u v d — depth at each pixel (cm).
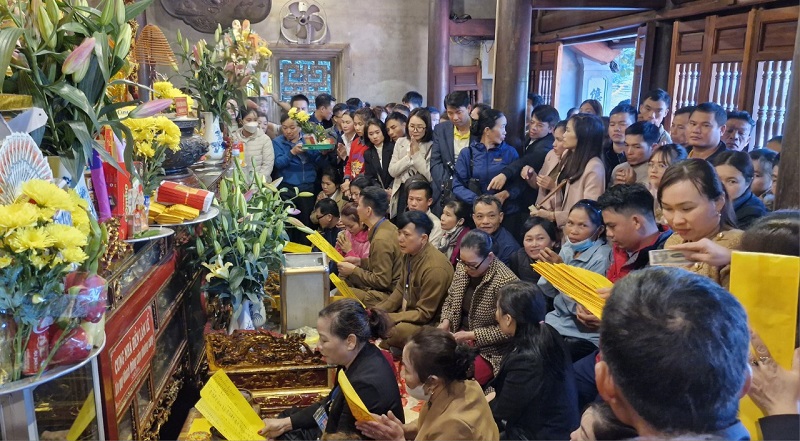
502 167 363
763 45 366
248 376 199
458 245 310
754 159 252
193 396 213
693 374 64
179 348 202
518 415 175
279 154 485
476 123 373
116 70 147
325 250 264
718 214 152
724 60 402
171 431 192
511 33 392
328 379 202
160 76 367
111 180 150
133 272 156
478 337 236
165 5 700
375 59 824
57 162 127
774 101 361
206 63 295
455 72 827
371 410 167
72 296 102
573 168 296
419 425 163
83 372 123
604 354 72
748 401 95
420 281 277
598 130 293
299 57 804
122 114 188
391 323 192
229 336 202
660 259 145
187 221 183
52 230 96
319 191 505
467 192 359
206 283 223
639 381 67
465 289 262
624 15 519
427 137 405
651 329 67
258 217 237
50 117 130
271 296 258
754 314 97
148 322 160
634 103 496
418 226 273
